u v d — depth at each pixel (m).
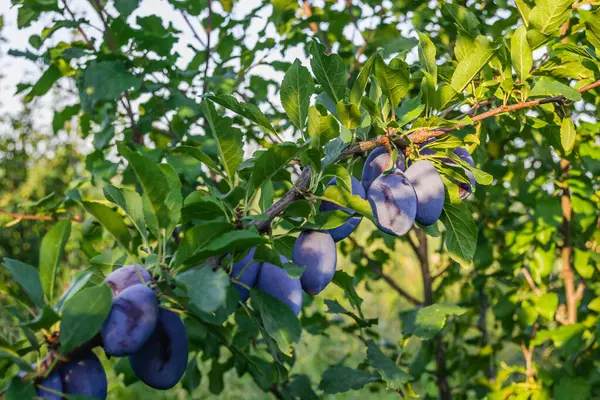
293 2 1.14
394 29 1.11
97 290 0.53
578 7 0.80
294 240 0.68
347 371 0.91
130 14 0.99
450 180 0.71
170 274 0.56
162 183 0.55
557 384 0.99
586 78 0.74
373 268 1.27
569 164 1.04
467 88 0.74
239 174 0.69
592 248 1.09
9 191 2.58
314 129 0.60
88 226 1.00
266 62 1.12
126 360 0.96
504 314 1.08
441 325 0.85
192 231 0.54
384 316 2.44
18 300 0.56
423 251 1.21
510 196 1.16
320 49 0.66
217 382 1.04
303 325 1.17
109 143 1.03
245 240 0.53
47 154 2.64
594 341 1.03
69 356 0.54
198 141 0.96
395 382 0.77
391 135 0.66
